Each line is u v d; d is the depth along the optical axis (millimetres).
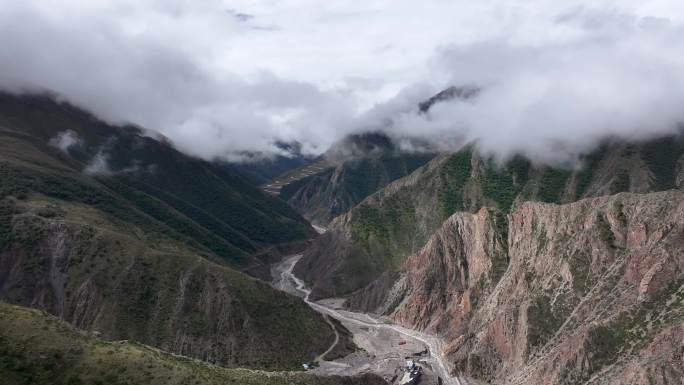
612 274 185000
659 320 155750
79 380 103875
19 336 107250
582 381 157000
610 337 161750
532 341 186500
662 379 136875
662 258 169000
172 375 112438
